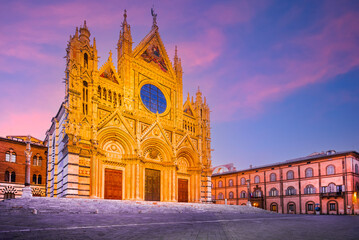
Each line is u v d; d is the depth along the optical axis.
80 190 42.94
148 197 54.09
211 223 22.34
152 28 63.88
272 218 33.09
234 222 24.30
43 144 72.19
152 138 55.50
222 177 107.19
